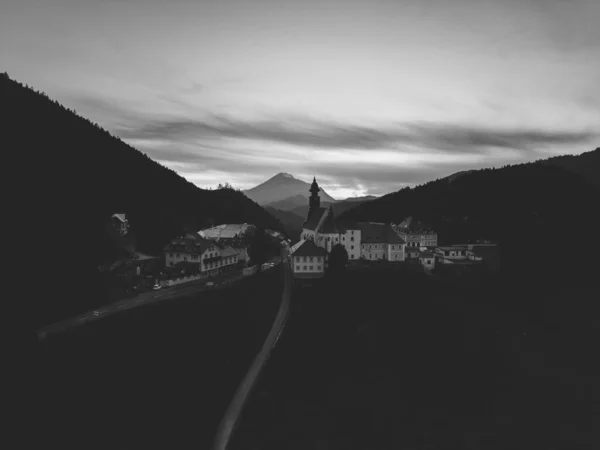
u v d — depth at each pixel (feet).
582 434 153.58
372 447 155.84
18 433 135.85
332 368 216.74
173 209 500.74
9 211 268.62
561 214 482.69
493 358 211.61
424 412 177.78
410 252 400.88
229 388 195.93
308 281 337.31
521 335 234.17
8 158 361.92
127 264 312.91
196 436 160.86
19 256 229.86
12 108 496.64
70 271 253.85
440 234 515.50
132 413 168.55
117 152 583.99
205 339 227.40
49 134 482.28
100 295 252.42
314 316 269.03
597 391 178.09
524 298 290.56
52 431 144.25
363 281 316.60
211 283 306.35
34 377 153.69
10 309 171.42
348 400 188.65
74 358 184.85
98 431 153.89
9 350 152.87
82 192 380.58
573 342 221.46
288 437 161.58
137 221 411.34
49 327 206.90
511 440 154.92
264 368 214.48
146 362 199.62
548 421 162.71
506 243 385.70
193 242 348.38
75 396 165.37
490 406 176.55
